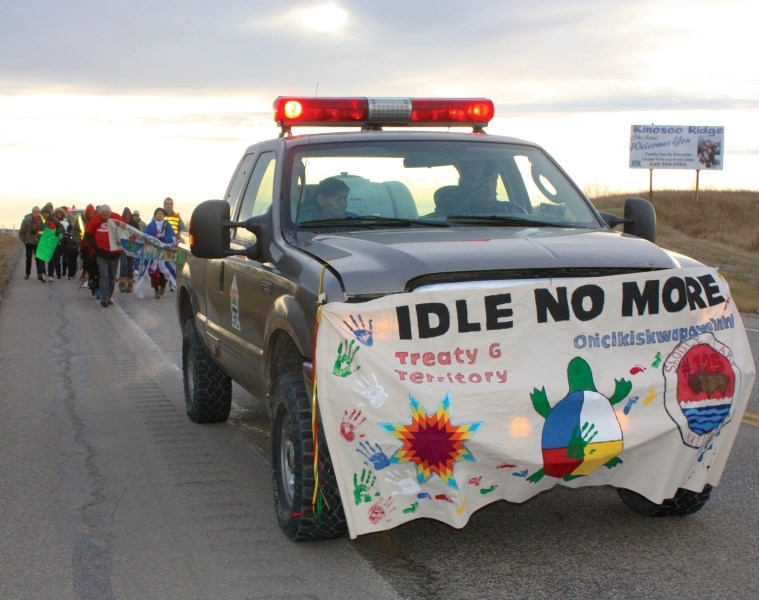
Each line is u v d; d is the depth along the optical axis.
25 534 5.38
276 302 5.25
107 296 18.89
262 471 6.67
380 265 4.64
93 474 6.62
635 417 4.61
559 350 4.53
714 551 4.98
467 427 4.36
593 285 4.61
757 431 7.84
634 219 6.19
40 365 11.55
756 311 19.44
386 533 5.28
